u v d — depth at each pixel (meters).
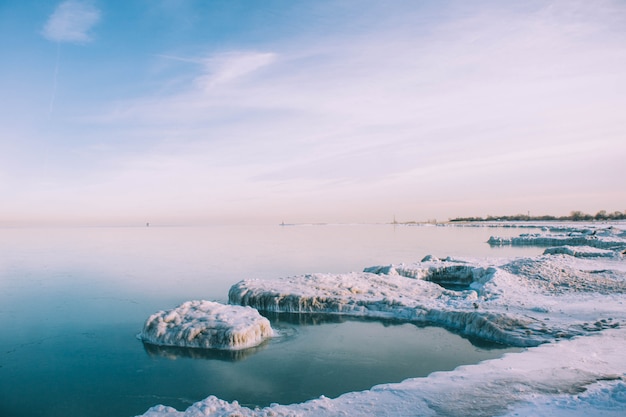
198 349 17.72
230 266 45.19
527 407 8.84
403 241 85.75
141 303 27.50
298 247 71.69
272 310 24.23
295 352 17.14
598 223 138.12
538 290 24.52
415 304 22.83
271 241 91.62
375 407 9.43
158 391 13.84
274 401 12.76
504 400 9.33
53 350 18.14
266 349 17.61
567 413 8.34
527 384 10.19
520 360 12.31
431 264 35.44
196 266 45.66
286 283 27.09
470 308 21.03
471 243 77.44
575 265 30.81
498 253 56.34
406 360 15.90
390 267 32.88
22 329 21.55
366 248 67.69
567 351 12.98
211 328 18.50
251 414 9.38
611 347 13.27
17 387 14.40
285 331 20.22
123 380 14.78
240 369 15.45
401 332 19.55
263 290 25.52
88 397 13.52
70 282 36.16
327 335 19.41
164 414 9.85
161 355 17.19
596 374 10.67
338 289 25.89
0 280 37.56
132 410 12.63
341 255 56.12
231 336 17.75
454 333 19.06
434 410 9.04
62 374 15.46
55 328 21.64
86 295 30.27
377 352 16.88
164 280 36.41
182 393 13.63
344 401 9.92
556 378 10.50
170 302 27.62
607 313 18.50
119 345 18.58
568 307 20.00
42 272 42.50
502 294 23.48
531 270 28.39
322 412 9.30
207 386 14.06
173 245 81.38
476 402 9.30
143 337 19.34
